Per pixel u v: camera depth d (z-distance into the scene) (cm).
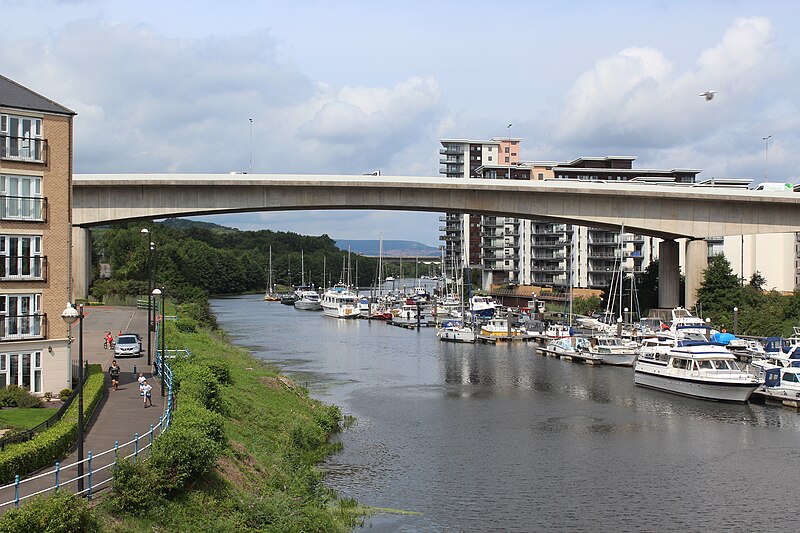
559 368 8538
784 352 7675
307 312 18525
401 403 6244
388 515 3478
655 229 9919
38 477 2516
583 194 9838
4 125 4228
